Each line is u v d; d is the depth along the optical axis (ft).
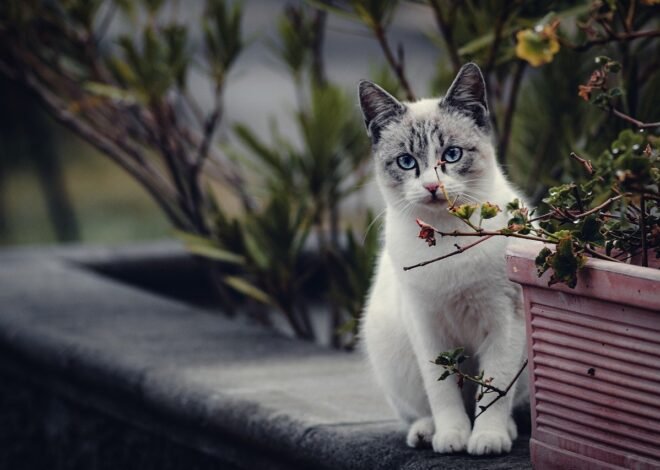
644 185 8.38
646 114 13.37
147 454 14.89
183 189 18.66
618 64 9.40
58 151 42.93
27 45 18.29
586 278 8.84
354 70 54.80
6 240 35.81
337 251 18.03
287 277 17.33
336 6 14.30
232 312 19.86
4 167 35.73
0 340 17.69
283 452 12.16
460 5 14.14
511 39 14.26
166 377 14.34
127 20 19.65
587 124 14.89
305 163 17.20
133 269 23.97
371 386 13.83
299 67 18.45
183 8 41.32
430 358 11.19
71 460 16.52
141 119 18.75
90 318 17.98
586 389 9.12
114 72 18.21
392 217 11.59
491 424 10.68
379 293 12.37
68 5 17.70
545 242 9.15
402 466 10.68
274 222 16.89
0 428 18.02
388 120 11.79
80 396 16.10
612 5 9.69
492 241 10.61
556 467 9.46
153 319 17.97
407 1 14.23
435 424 11.14
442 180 10.92
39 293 20.16
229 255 17.03
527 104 16.26
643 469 8.76
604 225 9.71
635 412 8.77
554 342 9.30
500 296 10.68
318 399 13.14
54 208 32.50
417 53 52.06
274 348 16.20
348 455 11.31
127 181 43.98
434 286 10.84
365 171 18.40
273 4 65.10
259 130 45.85
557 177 15.37
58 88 19.08
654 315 8.44
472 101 11.48
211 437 13.55
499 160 14.57
